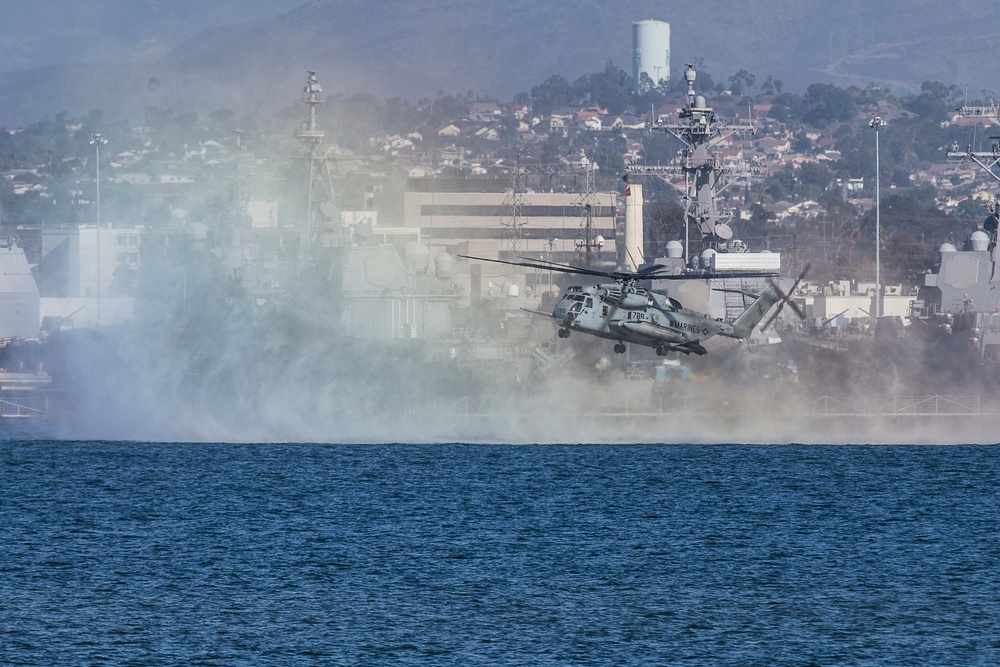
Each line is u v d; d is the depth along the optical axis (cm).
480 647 17588
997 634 18212
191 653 17262
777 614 19212
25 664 16838
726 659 17150
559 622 18750
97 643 17662
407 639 17900
